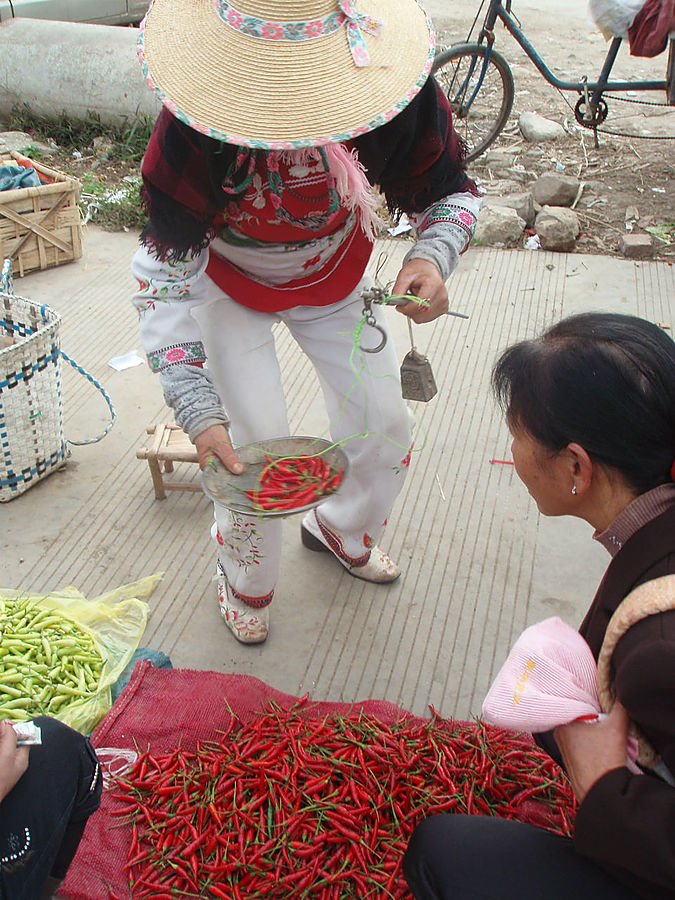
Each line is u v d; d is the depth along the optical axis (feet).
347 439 7.52
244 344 7.55
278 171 6.38
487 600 9.71
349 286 7.55
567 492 4.61
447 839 5.08
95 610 9.05
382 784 6.91
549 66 28.04
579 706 4.31
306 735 7.30
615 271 16.58
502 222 17.37
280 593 9.75
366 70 5.90
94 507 10.90
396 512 10.89
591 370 4.17
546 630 4.70
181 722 7.66
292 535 10.61
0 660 7.92
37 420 10.68
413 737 7.40
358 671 8.84
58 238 16.47
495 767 7.04
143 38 6.22
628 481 4.34
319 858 6.43
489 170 20.22
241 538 8.19
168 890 6.31
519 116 23.25
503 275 16.40
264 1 5.68
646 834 3.99
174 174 6.14
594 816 4.18
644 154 21.15
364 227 6.93
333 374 7.95
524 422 4.49
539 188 18.78
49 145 22.00
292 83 5.75
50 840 5.29
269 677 8.76
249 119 5.70
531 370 4.40
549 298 15.65
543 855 4.85
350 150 6.54
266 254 7.07
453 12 34.01
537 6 35.58
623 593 4.39
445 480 11.42
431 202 7.49
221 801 6.79
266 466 6.91
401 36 6.24
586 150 21.34
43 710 7.68
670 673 3.80
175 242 6.45
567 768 4.55
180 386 6.72
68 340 14.33
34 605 8.62
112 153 21.38
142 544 10.36
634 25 17.84
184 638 9.17
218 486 6.61
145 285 6.82
